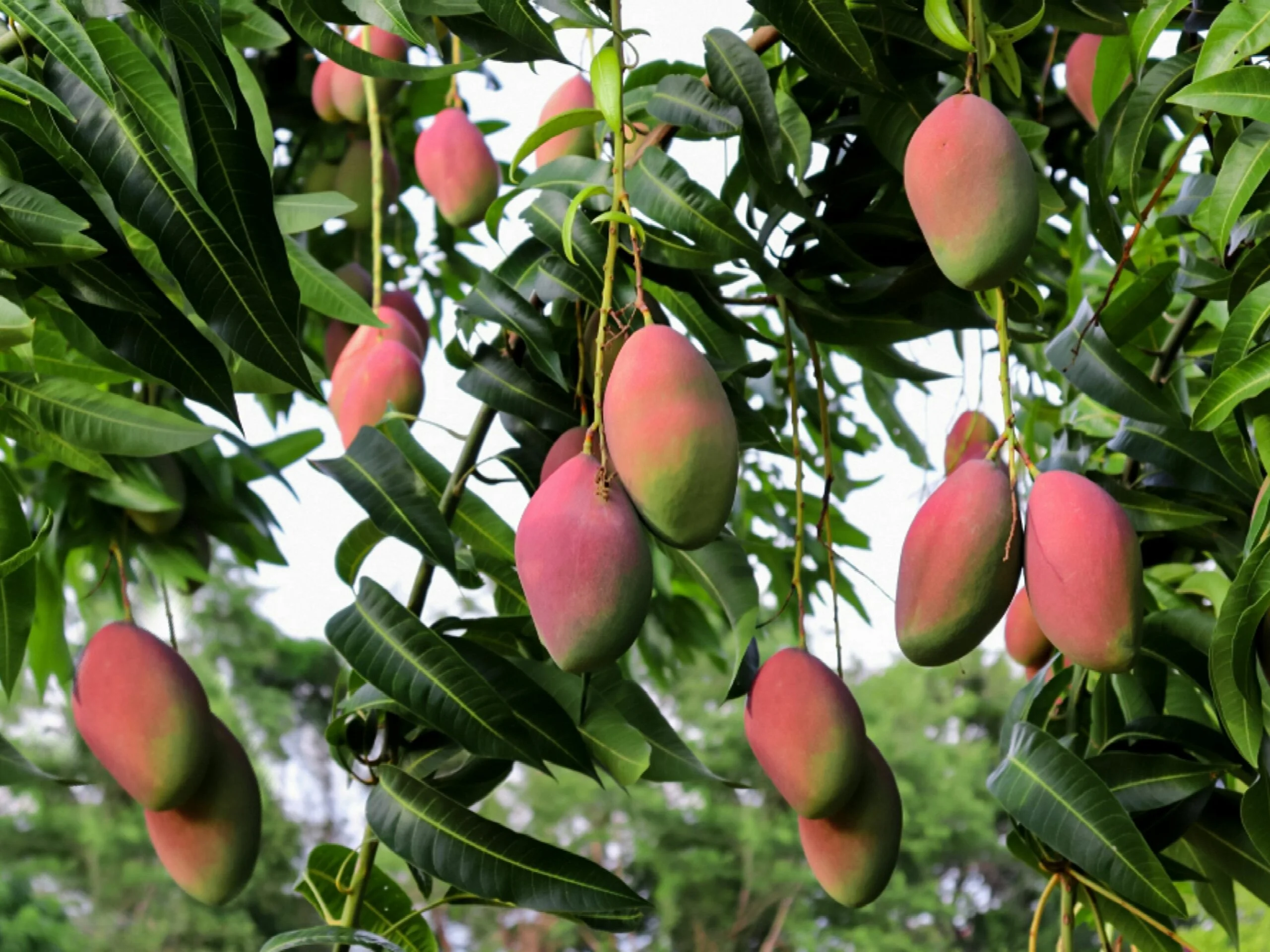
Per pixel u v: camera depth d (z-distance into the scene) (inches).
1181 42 52.7
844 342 52.3
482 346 52.9
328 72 77.8
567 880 47.1
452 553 49.5
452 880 47.2
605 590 36.9
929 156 39.7
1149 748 50.4
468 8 44.1
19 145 42.7
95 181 45.1
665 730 52.2
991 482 41.5
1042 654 58.4
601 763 50.2
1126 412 48.6
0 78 38.4
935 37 49.3
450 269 91.7
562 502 37.6
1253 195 49.2
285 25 78.5
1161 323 59.7
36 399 51.3
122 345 43.5
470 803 52.0
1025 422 68.2
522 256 51.8
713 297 53.0
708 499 37.0
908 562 41.9
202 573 78.4
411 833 48.1
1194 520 51.6
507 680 49.4
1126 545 40.2
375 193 66.6
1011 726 53.3
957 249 39.4
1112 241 51.3
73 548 75.2
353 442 51.4
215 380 43.7
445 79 84.6
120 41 43.6
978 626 41.5
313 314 87.7
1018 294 50.5
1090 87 60.7
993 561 41.1
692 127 48.7
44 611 76.6
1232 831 49.5
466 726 47.1
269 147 54.7
